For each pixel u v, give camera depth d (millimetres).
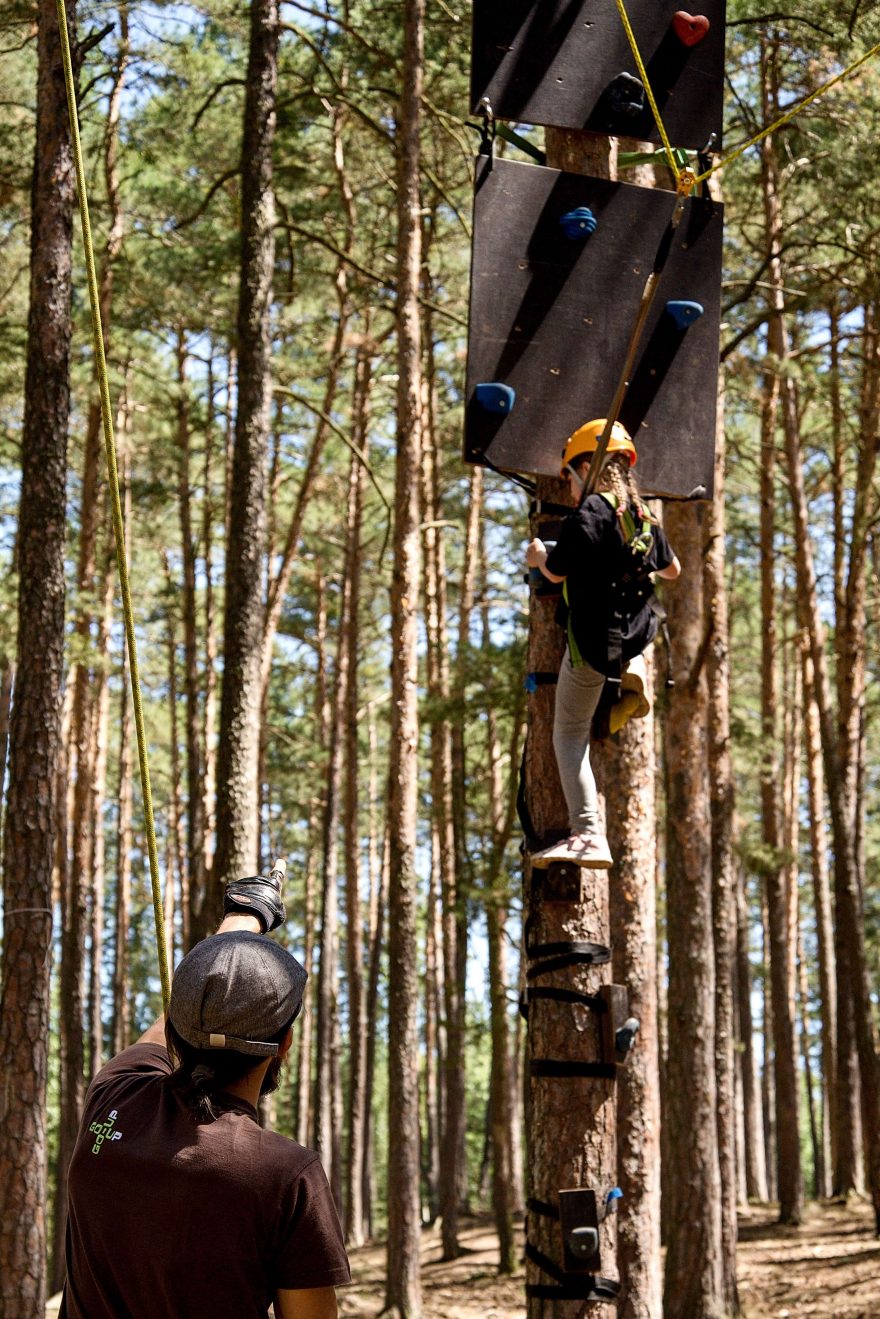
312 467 26531
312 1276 2266
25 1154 10430
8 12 15875
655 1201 10273
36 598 11188
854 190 15047
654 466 4727
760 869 22516
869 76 14703
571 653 4305
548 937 4480
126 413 27578
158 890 2516
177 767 34969
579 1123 4371
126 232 23094
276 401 28656
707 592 17344
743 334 15328
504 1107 21953
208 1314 2209
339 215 23312
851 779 22734
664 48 4926
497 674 19250
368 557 33094
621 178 11828
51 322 11492
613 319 4730
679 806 13578
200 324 22484
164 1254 2213
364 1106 34375
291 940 51250
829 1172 46750
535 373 4648
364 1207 34188
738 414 27609
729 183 18969
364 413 27031
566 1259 4262
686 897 13461
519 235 4695
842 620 24031
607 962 4492
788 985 23672
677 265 4812
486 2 4824
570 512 4559
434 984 35000
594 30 4891
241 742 13711
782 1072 23328
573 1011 4426
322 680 35281
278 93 20734
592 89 4848
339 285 23672
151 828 2527
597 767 4531
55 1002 39062
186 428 26844
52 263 11531
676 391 4766
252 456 14250
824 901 29609
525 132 21141
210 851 32344
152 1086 2410
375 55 19188
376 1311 18125
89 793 24766
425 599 29016
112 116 22406
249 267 14695
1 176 18141
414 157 17438
